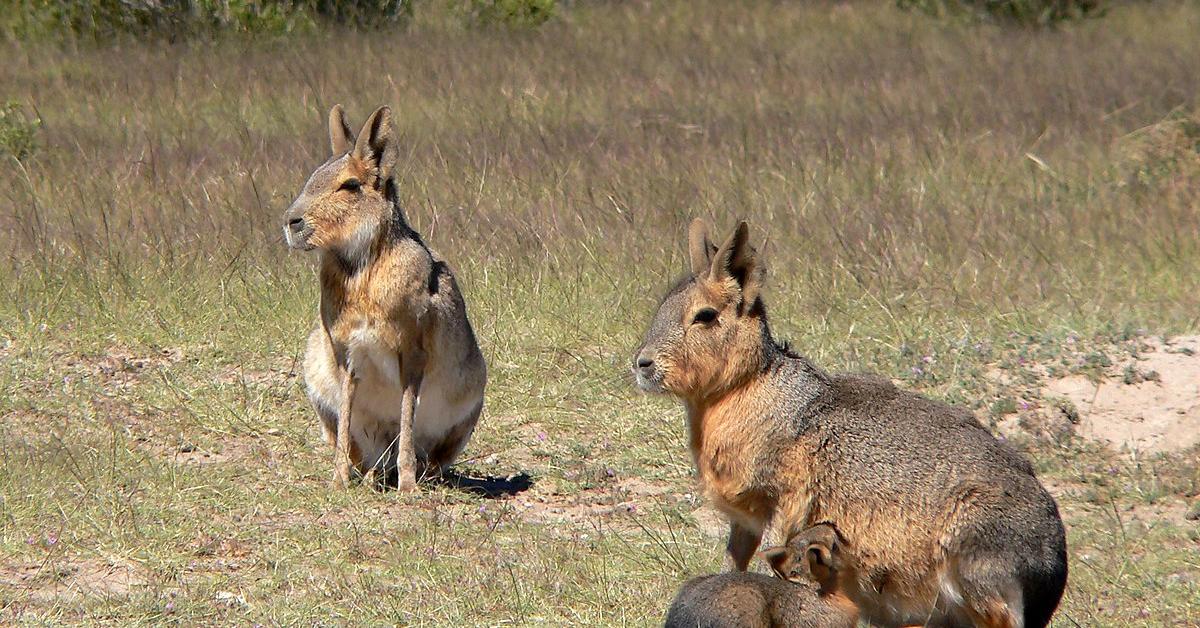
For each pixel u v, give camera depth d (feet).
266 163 70.49
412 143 76.28
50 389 46.24
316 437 45.21
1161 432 44.45
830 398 30.42
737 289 30.66
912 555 29.25
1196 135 79.05
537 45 112.06
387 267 40.60
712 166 73.41
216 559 35.01
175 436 43.83
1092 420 45.24
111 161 70.13
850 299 55.11
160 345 50.49
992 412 45.52
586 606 32.91
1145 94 96.07
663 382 30.78
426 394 41.98
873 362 49.19
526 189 67.87
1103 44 125.80
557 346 51.49
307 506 38.99
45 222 59.93
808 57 113.91
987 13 139.13
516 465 44.16
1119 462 43.01
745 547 31.96
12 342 49.47
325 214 39.93
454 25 119.75
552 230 61.26
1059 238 63.05
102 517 36.70
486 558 35.55
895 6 143.54
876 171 73.82
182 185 65.77
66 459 39.75
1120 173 75.31
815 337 51.44
